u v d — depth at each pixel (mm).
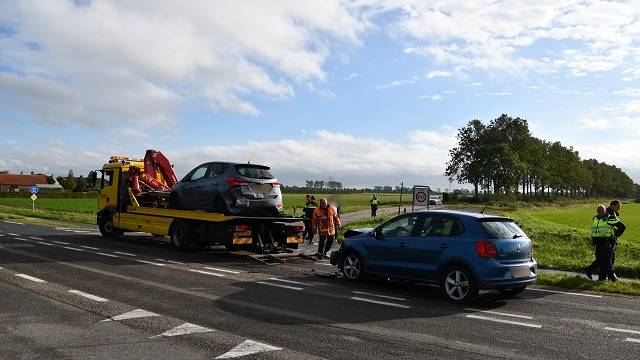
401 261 10320
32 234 21547
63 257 13930
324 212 15320
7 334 6418
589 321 8055
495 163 88188
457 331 7184
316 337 6617
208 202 15500
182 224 15906
